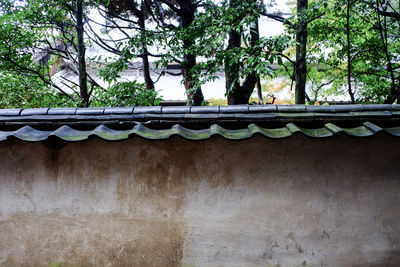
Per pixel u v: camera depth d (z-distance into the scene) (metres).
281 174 3.60
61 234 3.78
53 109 3.54
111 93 8.69
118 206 3.72
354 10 9.16
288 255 3.66
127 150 3.65
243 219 3.65
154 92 8.59
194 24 7.33
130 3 11.70
